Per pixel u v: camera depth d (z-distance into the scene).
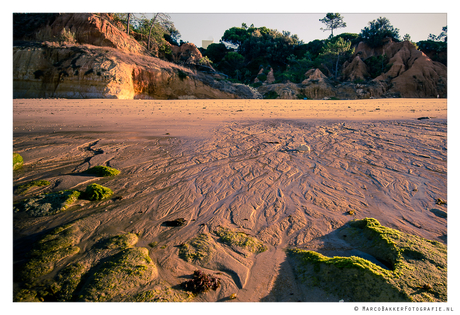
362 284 3.08
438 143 9.10
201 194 6.04
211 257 3.91
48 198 5.57
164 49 68.31
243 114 18.62
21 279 3.50
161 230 4.67
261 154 8.83
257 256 3.95
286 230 4.59
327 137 10.82
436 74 72.94
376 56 85.62
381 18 91.06
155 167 7.75
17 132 11.84
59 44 46.38
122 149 9.44
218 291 3.33
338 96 69.88
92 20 52.22
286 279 3.46
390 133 10.91
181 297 3.21
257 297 3.23
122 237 4.36
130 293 3.24
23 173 7.26
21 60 42.53
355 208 5.25
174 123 14.49
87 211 5.30
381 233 3.97
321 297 3.14
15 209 5.25
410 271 3.19
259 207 5.41
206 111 20.70
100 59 43.59
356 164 7.64
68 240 4.30
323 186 6.30
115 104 27.23
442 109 19.78
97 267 3.70
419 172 6.85
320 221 4.83
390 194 5.77
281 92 68.00
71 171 7.45
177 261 3.85
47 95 41.72
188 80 52.31
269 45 94.38
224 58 91.88
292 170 7.36
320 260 3.55
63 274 3.57
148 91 48.12
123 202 5.68
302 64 86.25
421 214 4.92
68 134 11.56
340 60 85.06
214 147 9.70
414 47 80.50
